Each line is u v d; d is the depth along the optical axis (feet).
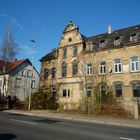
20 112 88.58
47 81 131.03
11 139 30.14
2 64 143.54
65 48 124.47
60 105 106.83
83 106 86.48
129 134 37.83
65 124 49.70
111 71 101.50
